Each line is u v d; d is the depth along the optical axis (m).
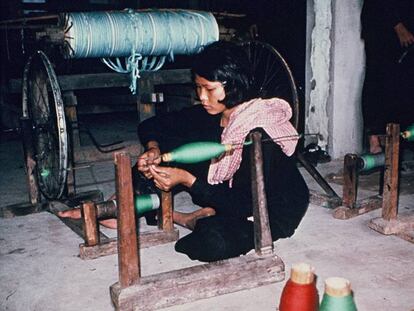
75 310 2.23
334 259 2.70
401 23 4.79
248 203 2.48
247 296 2.32
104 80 4.91
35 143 3.97
